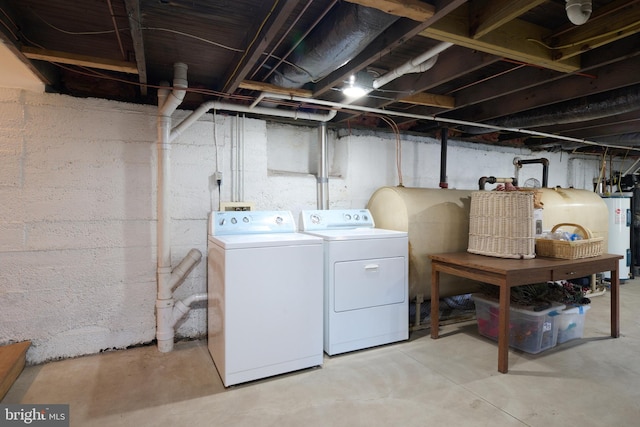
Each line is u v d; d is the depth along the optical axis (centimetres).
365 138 365
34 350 240
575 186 551
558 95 272
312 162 366
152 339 274
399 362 247
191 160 283
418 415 186
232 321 214
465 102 289
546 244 276
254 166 307
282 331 229
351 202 358
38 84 233
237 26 188
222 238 240
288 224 283
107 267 258
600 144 468
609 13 173
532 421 179
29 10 171
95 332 256
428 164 405
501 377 225
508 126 353
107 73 253
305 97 258
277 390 211
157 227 268
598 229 422
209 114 289
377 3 139
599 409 189
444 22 169
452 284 321
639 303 388
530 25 193
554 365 241
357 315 264
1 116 231
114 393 206
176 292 279
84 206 251
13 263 235
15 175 234
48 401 197
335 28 165
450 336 297
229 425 178
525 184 476
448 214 324
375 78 237
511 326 272
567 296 294
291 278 231
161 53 221
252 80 251
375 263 271
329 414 187
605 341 282
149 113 269
